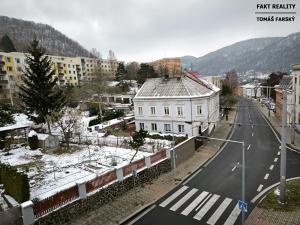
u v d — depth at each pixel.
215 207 17.39
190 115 35.31
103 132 36.97
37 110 35.84
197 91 36.75
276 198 17.50
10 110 49.47
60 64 97.19
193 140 29.64
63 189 16.55
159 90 38.88
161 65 128.00
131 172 20.62
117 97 74.75
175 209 17.39
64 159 25.55
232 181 21.55
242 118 55.69
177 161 26.16
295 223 14.73
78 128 36.16
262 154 28.78
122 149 28.33
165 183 21.75
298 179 20.83
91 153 27.22
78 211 16.44
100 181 18.16
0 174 19.20
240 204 13.74
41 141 29.97
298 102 36.81
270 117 54.84
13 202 16.38
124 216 16.58
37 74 35.31
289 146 31.36
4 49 91.62
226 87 72.38
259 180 21.41
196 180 22.27
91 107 57.22
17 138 33.84
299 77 36.19
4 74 71.19
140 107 39.62
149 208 17.72
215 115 46.19
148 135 33.19
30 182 19.58
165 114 37.47
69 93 56.94
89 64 118.56
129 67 112.44
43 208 14.73
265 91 92.69
